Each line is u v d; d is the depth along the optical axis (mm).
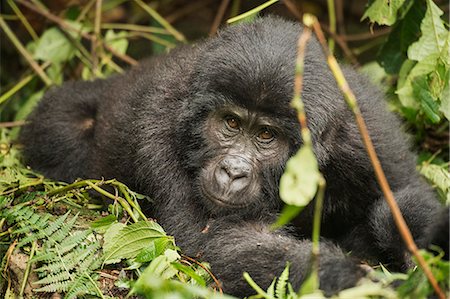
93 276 8992
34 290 8852
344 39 16016
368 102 11336
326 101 10211
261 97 10023
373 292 6766
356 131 10844
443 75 11148
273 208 10852
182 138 10844
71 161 13031
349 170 10898
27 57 15602
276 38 10336
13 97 16438
